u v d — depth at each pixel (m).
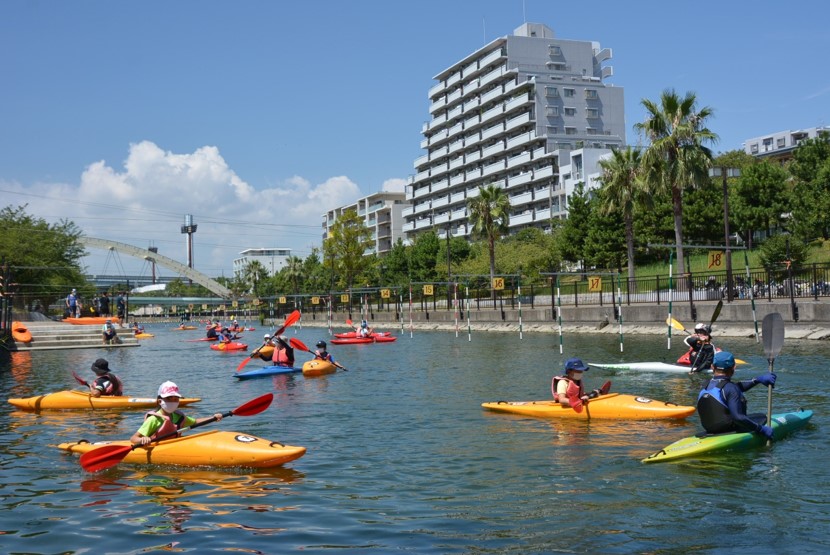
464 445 11.00
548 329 43.91
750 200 53.78
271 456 9.52
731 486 8.36
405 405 15.32
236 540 6.85
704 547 6.48
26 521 7.52
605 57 105.00
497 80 99.75
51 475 9.51
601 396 13.38
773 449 10.07
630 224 46.22
